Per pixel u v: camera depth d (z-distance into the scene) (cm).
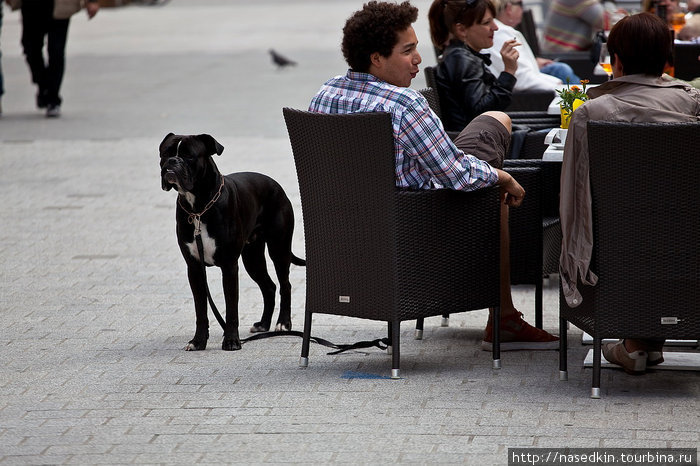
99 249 1474
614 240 850
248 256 1119
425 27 4875
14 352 1046
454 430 817
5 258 1432
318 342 1045
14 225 1620
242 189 1052
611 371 963
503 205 1009
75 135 2431
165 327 1133
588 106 866
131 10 7300
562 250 884
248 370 984
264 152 2152
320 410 870
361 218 927
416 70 948
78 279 1326
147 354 1036
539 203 1051
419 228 919
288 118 959
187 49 4559
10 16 6744
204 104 2905
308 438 808
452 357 1019
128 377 965
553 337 1049
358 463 757
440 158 908
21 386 945
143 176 1980
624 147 830
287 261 1116
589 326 876
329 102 956
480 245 952
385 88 931
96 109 2853
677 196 837
